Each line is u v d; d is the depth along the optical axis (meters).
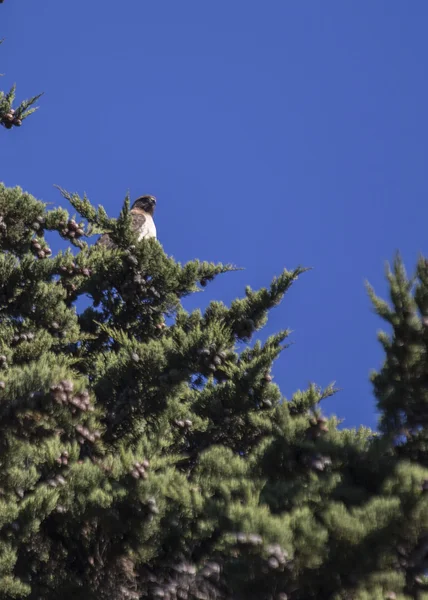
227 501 11.20
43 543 12.37
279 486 11.62
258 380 15.12
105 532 12.39
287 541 10.29
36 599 12.35
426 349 11.25
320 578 10.88
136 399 14.65
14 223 15.24
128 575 12.44
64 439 13.23
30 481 12.32
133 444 14.70
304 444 11.93
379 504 10.65
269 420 12.94
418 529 10.73
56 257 15.23
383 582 10.76
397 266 11.41
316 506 11.23
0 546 11.71
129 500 12.12
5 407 12.38
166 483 12.23
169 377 14.56
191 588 11.91
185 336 14.69
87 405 12.89
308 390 13.53
